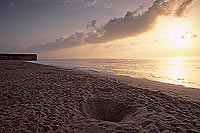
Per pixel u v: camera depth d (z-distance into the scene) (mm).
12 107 3719
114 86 6266
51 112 3412
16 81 7043
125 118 3445
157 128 2551
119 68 18141
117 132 2455
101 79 8180
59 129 2652
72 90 5438
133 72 13359
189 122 2824
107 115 3906
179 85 6953
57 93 5012
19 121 2961
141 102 4070
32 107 3713
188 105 3840
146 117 3041
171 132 2438
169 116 3059
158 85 6938
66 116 3205
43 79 7684
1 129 2650
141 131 2463
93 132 2523
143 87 6449
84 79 7977
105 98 4445
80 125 2793
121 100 4258
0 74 9430
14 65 18016
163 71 14094
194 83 7910
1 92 5012
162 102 4078
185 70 14789
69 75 9484
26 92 5078
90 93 5066
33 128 2697
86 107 3877
